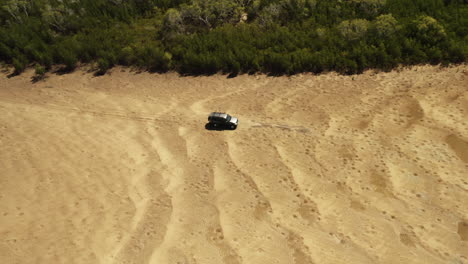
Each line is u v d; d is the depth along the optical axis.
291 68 30.53
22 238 19.00
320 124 24.66
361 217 18.11
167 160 23.20
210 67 32.41
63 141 26.23
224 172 21.67
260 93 29.02
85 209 20.27
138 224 18.94
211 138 24.70
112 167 23.14
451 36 30.03
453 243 16.53
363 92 27.25
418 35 30.41
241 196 19.92
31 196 21.70
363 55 29.48
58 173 23.25
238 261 16.59
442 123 23.36
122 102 30.25
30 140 26.84
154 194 20.72
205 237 17.89
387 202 18.73
